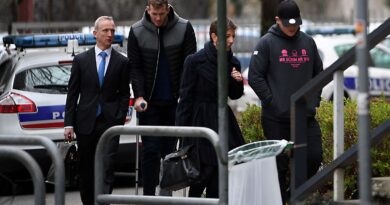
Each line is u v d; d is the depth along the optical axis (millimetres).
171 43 22953
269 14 32969
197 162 19844
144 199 17859
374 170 21641
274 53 20484
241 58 56094
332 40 45188
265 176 17375
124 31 41906
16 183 28422
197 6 77125
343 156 17578
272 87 20531
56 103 27641
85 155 22625
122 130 17438
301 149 17344
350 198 21609
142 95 22844
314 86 17234
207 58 20547
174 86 23094
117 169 29547
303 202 18281
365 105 11359
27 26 42625
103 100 22391
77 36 28469
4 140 16578
